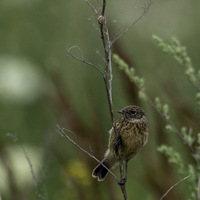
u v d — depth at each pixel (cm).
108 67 721
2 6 1212
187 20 1375
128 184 1236
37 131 1192
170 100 1194
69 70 1236
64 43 1245
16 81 959
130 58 1188
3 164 928
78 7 1255
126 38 1281
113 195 1185
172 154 717
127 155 1010
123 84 1166
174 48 770
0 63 980
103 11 678
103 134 1202
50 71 1199
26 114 1195
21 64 986
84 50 1233
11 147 963
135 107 1014
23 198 914
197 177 710
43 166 956
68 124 1171
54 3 1255
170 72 1253
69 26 1255
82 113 1230
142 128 997
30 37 1230
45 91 1092
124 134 972
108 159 1055
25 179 919
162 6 1362
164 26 1358
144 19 1318
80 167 1175
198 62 1329
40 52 1220
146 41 1291
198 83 753
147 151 1190
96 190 1178
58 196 1159
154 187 1156
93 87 1245
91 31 1229
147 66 1260
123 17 1253
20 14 1227
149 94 1213
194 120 1148
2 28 1228
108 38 696
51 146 1088
